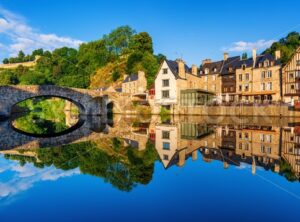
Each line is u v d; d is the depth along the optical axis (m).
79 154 12.46
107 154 12.52
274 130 23.84
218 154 12.64
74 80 89.50
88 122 36.97
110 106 53.84
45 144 16.25
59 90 42.38
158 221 5.21
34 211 5.72
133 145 15.77
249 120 36.34
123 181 7.88
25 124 34.25
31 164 10.19
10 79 101.81
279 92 47.22
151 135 21.14
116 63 92.81
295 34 75.81
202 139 18.48
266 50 72.75
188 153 12.98
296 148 14.41
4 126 29.44
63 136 21.03
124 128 27.41
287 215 5.45
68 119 44.66
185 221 5.20
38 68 109.69
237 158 11.59
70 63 105.00
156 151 13.57
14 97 37.03
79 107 49.88
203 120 37.91
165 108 50.97
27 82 93.38
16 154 12.49
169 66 50.44
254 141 17.14
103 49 106.31
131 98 54.22
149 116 49.06
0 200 6.34
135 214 5.54
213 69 58.25
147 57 75.75
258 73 50.12
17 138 19.95
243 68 52.34
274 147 14.71
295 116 36.84
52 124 34.56
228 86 54.94
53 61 110.38
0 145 16.08
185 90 49.03
